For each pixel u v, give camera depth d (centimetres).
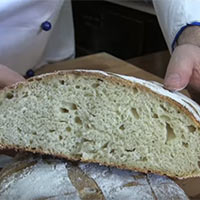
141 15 88
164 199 38
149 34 88
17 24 63
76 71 39
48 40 73
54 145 41
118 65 72
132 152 40
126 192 38
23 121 41
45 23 65
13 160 43
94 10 98
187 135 39
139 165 41
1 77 48
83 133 40
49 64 74
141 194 38
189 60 48
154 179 40
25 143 41
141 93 39
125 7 91
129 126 40
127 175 41
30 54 68
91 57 75
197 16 54
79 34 104
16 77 49
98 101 39
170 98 38
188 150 39
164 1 57
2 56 66
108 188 38
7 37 64
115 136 40
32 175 39
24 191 38
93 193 38
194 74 50
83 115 40
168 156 40
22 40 65
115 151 41
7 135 41
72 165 41
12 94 40
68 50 80
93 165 41
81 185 39
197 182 45
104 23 96
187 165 40
